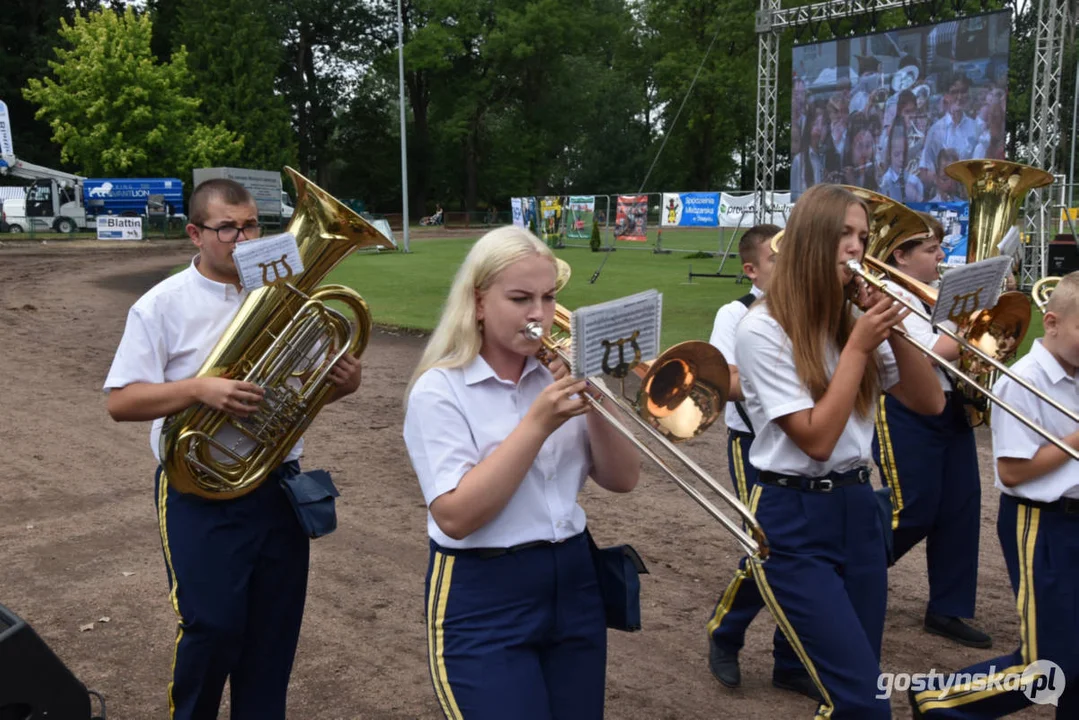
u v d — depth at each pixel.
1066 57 41.44
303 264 2.83
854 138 17.62
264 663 2.98
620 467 2.33
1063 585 2.73
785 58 46.12
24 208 37.00
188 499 2.80
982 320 3.47
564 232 32.22
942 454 3.93
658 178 63.34
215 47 47.41
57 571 4.81
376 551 5.16
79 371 10.04
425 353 2.27
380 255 28.25
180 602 2.79
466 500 2.04
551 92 56.53
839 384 2.50
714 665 3.71
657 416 2.06
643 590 4.61
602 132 65.19
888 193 17.16
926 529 3.99
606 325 1.92
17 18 50.38
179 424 2.70
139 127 40.78
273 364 2.78
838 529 2.66
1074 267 15.37
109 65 39.78
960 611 4.04
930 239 4.00
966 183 4.95
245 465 2.79
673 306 15.09
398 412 8.41
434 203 62.62
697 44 48.50
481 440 2.18
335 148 60.88
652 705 3.55
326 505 2.83
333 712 3.50
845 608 2.58
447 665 2.16
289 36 56.81
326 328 2.84
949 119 15.95
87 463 6.77
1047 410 2.76
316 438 7.51
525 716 2.07
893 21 35.22
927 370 2.81
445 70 55.50
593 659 2.27
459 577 2.19
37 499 5.96
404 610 4.42
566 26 54.09
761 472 2.76
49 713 1.88
